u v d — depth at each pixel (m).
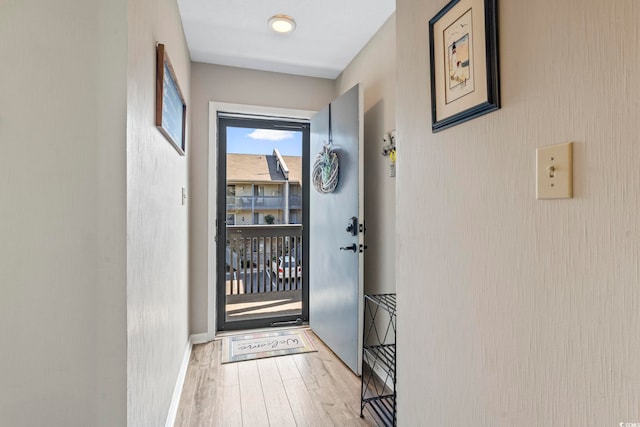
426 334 1.09
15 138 0.81
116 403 0.87
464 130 0.92
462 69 0.90
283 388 1.98
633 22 0.53
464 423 0.91
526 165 0.72
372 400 1.74
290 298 3.21
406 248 1.20
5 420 0.80
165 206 1.51
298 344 2.65
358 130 2.16
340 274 2.38
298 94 2.92
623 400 0.54
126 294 0.88
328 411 1.75
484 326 0.84
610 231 0.56
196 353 2.47
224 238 2.95
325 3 1.89
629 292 0.53
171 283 1.68
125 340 0.88
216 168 2.80
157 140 1.31
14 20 0.81
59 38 0.83
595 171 0.58
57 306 0.83
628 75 0.53
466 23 0.88
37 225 0.82
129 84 0.90
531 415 0.71
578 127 0.61
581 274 0.61
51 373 0.83
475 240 0.87
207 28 2.16
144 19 1.08
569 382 0.63
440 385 1.02
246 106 2.78
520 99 0.73
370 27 2.14
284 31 2.18
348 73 2.71
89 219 0.85
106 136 0.86
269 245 3.14
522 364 0.73
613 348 0.56
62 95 0.83
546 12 0.67
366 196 2.36
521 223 0.73
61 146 0.83
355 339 2.16
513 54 0.75
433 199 1.05
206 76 2.68
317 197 2.83
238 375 2.14
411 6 1.16
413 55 1.15
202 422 1.65
